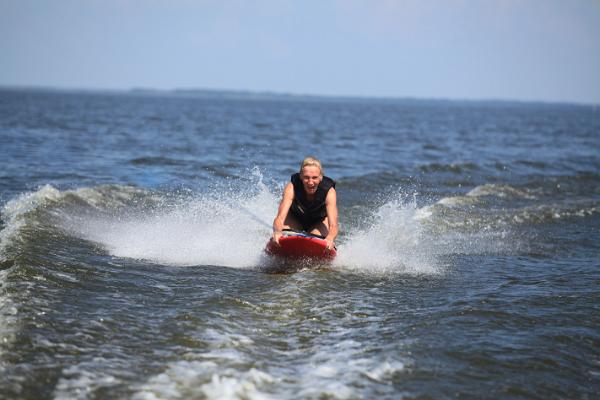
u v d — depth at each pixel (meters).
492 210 38.75
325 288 20.84
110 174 47.34
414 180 51.59
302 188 24.03
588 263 26.16
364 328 16.86
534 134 149.12
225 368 13.78
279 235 23.08
